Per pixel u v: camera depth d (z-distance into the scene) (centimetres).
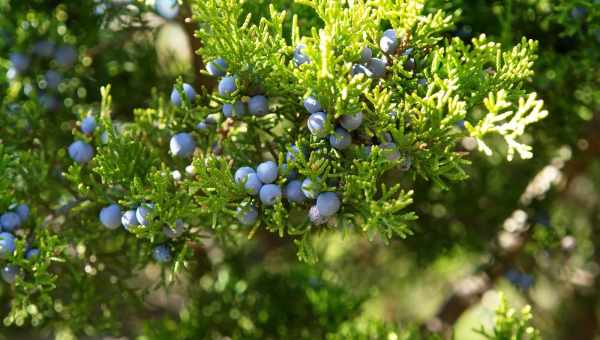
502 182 54
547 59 44
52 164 44
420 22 36
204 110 38
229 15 36
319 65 34
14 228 39
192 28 48
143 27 48
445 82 34
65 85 48
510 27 43
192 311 51
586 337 63
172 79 50
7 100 46
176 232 37
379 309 78
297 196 35
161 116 41
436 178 35
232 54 36
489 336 42
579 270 60
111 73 49
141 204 36
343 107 34
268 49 36
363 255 65
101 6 47
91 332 46
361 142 36
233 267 54
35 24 47
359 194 35
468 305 58
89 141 41
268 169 35
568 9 42
